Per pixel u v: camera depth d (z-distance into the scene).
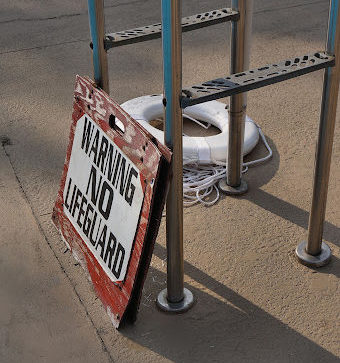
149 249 1.62
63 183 2.01
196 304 1.82
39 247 2.04
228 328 1.74
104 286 1.79
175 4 1.39
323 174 1.81
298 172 2.37
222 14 1.93
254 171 2.38
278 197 2.25
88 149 1.87
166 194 1.55
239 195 2.26
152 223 1.60
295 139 2.56
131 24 3.59
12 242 2.06
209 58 3.22
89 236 1.86
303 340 1.70
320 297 1.83
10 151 2.52
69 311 1.81
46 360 1.66
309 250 1.95
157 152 1.53
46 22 3.65
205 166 2.41
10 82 3.04
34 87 2.99
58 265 1.97
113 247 1.74
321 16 3.61
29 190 2.30
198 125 2.72
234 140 2.18
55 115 2.76
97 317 1.79
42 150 2.52
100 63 1.83
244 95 2.10
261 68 1.69
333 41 1.63
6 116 2.76
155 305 1.82
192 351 1.68
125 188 1.68
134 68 3.14
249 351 1.67
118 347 1.70
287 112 2.74
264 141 2.53
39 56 3.28
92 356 1.67
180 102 1.50
